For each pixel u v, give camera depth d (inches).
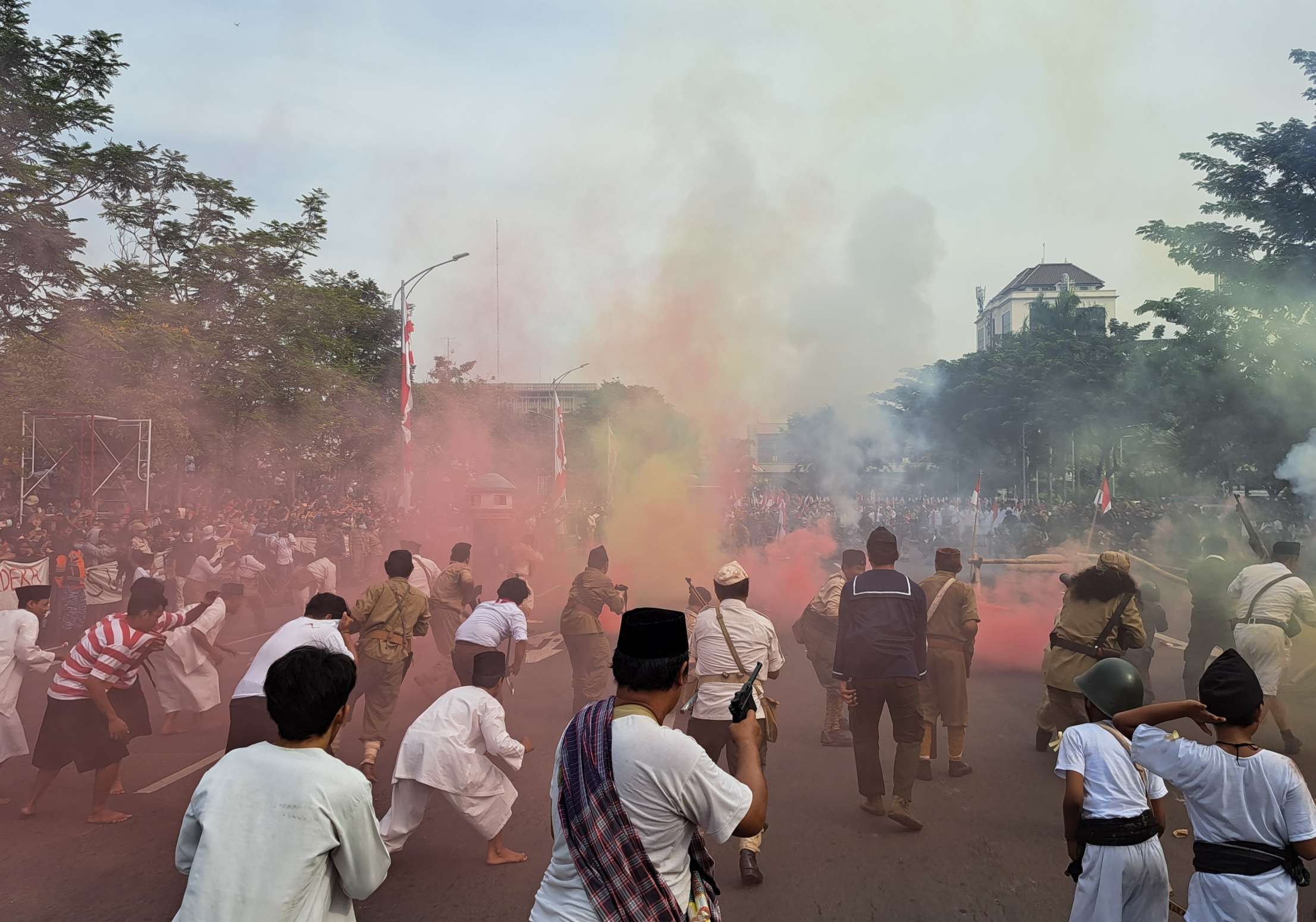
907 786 225.5
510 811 221.5
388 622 276.7
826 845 218.8
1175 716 126.7
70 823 239.6
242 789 102.5
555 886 95.3
